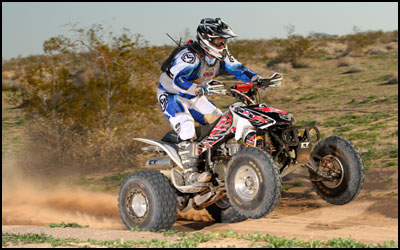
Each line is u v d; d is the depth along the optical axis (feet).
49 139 70.85
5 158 72.23
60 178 62.90
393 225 31.86
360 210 36.50
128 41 72.43
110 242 26.66
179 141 32.24
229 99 103.45
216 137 29.99
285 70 159.33
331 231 31.22
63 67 72.84
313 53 193.47
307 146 27.76
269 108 28.35
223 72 32.30
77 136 70.54
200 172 31.40
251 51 192.95
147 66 73.51
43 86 71.92
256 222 35.09
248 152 26.94
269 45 239.91
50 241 27.66
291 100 105.40
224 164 29.91
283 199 42.27
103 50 71.20
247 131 28.27
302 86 122.42
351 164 28.43
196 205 32.89
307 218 35.50
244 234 29.48
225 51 29.89
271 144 28.30
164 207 31.71
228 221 35.65
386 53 179.52
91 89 70.49
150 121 71.82
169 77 31.22
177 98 31.71
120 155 69.92
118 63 71.92
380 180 44.34
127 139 69.92
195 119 32.45
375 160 52.47
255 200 26.58
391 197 38.45
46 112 71.72
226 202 35.58
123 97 70.95
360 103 93.25
